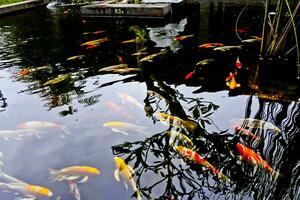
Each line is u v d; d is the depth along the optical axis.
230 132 3.12
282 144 2.94
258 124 3.27
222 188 2.38
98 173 2.57
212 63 5.12
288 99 3.86
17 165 2.73
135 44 6.48
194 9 10.46
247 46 6.00
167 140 3.01
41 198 2.33
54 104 3.87
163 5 9.35
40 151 2.92
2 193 2.38
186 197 2.30
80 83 4.47
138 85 4.32
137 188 2.41
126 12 9.41
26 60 5.78
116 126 3.27
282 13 4.95
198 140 3.00
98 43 6.67
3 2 12.23
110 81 4.50
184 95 3.97
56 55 5.99
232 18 8.73
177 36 7.04
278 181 2.45
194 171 2.58
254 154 2.74
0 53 6.34
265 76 4.54
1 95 4.20
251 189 2.36
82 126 3.33
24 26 9.04
